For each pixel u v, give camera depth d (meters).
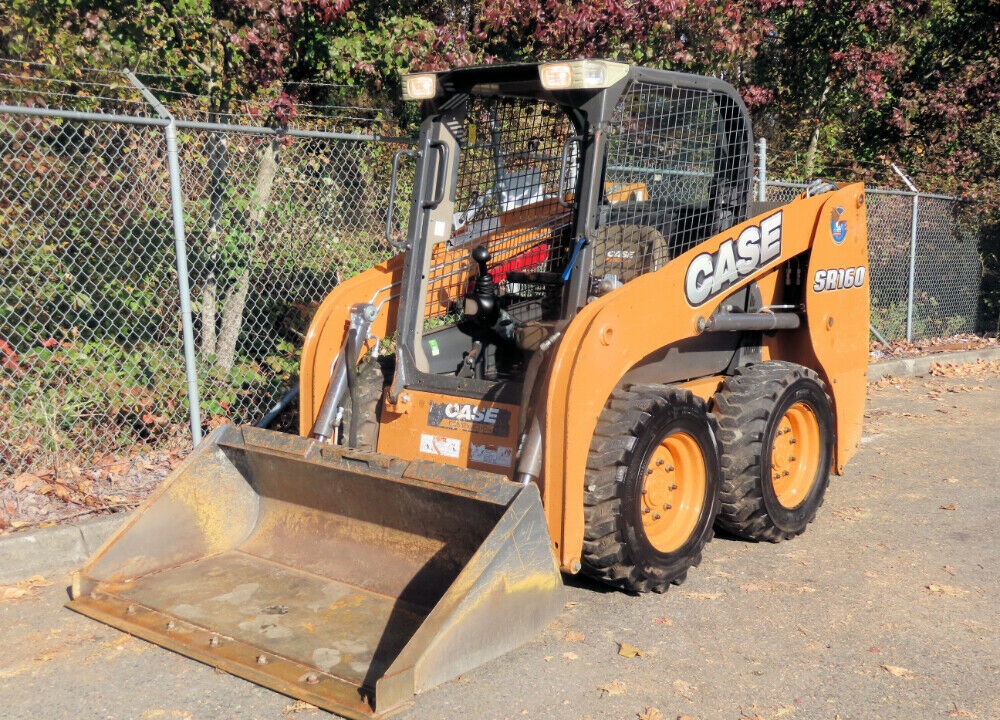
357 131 8.77
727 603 4.76
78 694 3.81
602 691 3.87
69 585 4.85
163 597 4.41
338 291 5.35
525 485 4.04
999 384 10.54
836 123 14.08
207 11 6.88
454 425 4.80
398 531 4.52
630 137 4.87
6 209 6.33
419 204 5.03
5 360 6.27
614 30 7.93
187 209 6.78
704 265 5.01
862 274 6.30
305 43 7.96
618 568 4.59
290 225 7.13
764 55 12.80
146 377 6.60
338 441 5.05
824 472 5.90
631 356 4.57
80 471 6.08
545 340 4.75
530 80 4.71
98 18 6.80
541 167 5.11
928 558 5.42
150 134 6.62
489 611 3.92
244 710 3.71
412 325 5.00
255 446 4.75
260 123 7.49
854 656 4.22
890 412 9.06
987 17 13.69
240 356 7.15
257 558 4.83
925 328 12.70
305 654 3.90
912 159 14.20
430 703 3.74
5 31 7.12
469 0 8.36
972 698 3.88
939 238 12.73
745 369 5.63
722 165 5.41
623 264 4.98
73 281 6.68
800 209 5.70
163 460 6.36
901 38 13.27
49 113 5.30
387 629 4.11
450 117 5.14
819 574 5.17
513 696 3.81
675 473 4.98
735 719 3.69
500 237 5.29
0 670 3.99
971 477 7.00
